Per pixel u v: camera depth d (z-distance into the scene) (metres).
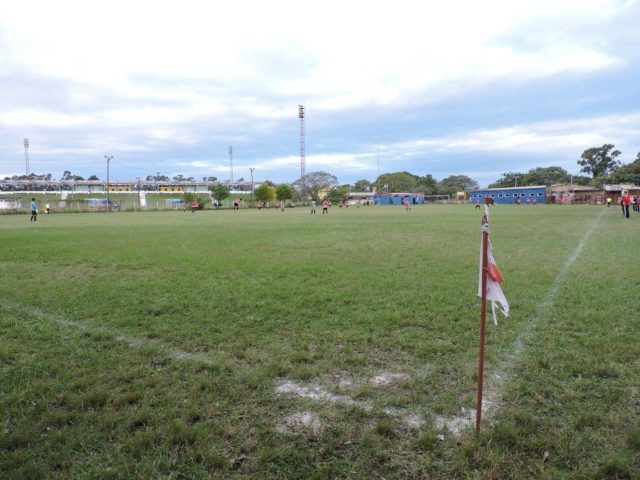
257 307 6.92
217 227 25.34
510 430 3.24
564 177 138.88
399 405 3.75
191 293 7.89
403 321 6.07
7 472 2.85
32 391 4.00
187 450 3.08
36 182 159.12
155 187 170.12
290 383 4.22
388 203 123.38
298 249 14.27
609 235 17.94
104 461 2.98
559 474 2.81
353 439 3.25
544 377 4.23
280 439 3.25
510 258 11.77
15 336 5.62
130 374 4.38
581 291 7.73
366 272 9.85
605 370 4.33
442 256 12.38
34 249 14.53
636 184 100.69
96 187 163.00
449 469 2.88
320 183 124.44
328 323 6.06
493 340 5.29
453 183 173.62
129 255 12.94
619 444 3.12
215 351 5.06
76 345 5.27
